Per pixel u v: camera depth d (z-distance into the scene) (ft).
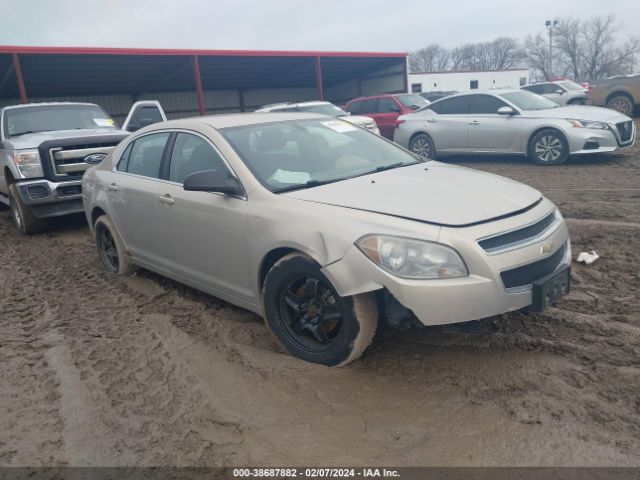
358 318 10.91
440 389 10.74
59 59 69.82
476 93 40.83
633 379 10.43
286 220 11.84
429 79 169.58
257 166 13.39
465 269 10.28
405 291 10.19
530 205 11.88
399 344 12.57
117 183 17.52
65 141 26.40
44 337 14.43
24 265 22.09
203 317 14.98
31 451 9.74
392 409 10.22
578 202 25.30
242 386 11.16
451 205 11.30
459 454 8.92
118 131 29.37
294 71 97.60
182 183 14.93
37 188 25.86
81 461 9.39
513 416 9.72
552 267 11.53
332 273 10.84
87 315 15.85
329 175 13.66
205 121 15.31
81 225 29.45
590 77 224.74
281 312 12.25
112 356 13.05
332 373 11.40
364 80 107.14
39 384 12.03
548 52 239.91
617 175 31.27
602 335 12.28
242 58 84.43
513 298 10.61
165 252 15.92
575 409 9.76
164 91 100.73
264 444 9.44
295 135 15.07
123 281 18.62
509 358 11.64
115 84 88.17
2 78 75.31
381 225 10.77
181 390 11.29
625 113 60.75
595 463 8.46
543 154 36.83
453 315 10.22
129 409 10.79
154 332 14.23
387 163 14.99
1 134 29.60
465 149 40.81
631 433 9.04
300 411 10.27
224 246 13.43
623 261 16.94
